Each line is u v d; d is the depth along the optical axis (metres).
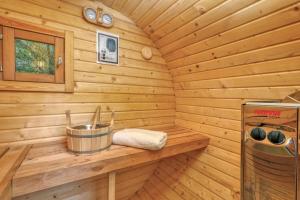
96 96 1.39
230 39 1.10
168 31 1.41
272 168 0.78
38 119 1.17
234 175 1.29
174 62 1.69
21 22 1.08
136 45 1.59
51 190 1.36
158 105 1.78
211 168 1.47
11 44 1.05
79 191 1.51
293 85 0.94
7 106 1.07
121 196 1.90
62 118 1.25
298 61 0.88
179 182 1.76
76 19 1.28
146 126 1.70
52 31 1.18
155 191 1.94
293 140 0.70
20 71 1.09
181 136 1.50
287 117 0.72
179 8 1.14
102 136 1.07
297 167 0.69
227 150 1.35
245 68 1.14
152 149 1.13
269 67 1.01
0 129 1.06
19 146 1.10
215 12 1.03
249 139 0.86
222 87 1.35
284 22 0.83
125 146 1.19
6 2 1.05
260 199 0.84
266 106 0.79
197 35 1.25
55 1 1.20
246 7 0.90
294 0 0.75
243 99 1.21
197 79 1.55
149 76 1.69
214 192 1.43
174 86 1.87
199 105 1.60
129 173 1.83
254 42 1.00
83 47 1.31
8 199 0.69
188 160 1.70
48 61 1.18
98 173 0.94
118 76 1.50
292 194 0.71
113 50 1.46
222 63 1.26
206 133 1.53
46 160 0.92
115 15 1.46
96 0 1.35
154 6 1.23
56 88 1.21
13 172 0.76
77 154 1.01
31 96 1.14
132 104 1.59
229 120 1.33
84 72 1.33
